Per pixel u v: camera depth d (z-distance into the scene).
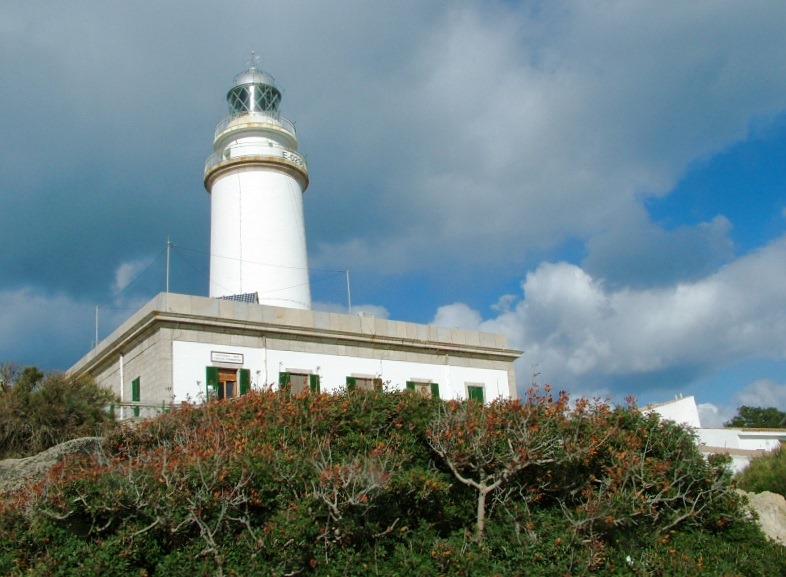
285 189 37.56
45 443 22.61
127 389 29.81
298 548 13.69
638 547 16.75
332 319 31.34
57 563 13.25
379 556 14.41
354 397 18.80
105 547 13.32
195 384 27.62
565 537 15.41
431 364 33.88
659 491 17.67
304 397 18.72
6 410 22.41
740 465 30.83
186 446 16.48
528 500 16.55
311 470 14.92
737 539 18.48
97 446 19.02
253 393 20.38
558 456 16.36
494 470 16.56
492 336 36.34
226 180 37.44
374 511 14.91
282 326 29.88
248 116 38.66
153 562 13.55
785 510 21.67
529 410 16.86
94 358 32.88
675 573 16.17
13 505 14.73
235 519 13.98
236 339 29.02
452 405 18.09
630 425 18.94
